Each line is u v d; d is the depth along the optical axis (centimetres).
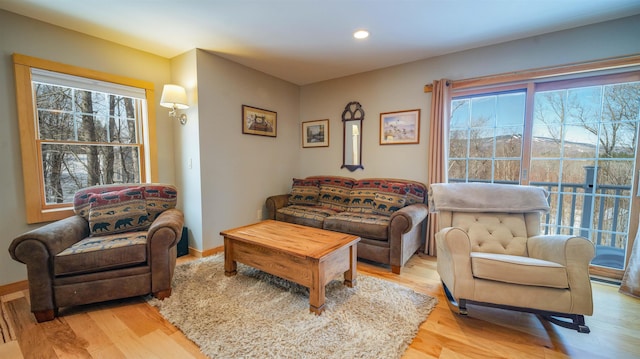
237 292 218
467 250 181
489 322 182
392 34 259
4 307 200
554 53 254
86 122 270
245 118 347
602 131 249
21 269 231
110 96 285
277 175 402
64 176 258
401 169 346
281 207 360
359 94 376
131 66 291
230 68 327
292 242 215
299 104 438
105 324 178
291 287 227
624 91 238
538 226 215
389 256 262
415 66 328
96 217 226
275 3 206
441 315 190
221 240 325
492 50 282
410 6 210
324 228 303
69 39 249
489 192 228
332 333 166
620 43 228
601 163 251
